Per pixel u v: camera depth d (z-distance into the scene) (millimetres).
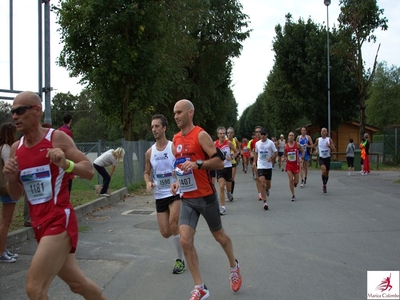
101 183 14312
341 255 6207
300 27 36625
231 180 11992
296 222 8781
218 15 35719
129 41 18672
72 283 3537
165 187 5695
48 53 8906
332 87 35125
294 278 5203
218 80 37594
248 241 7168
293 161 11906
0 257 5941
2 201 5762
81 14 17797
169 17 23859
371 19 27734
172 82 26781
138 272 5605
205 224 8836
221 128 11375
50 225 3312
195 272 4355
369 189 14312
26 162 3391
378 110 59156
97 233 8039
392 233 7621
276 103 44812
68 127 9109
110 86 19078
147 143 20203
